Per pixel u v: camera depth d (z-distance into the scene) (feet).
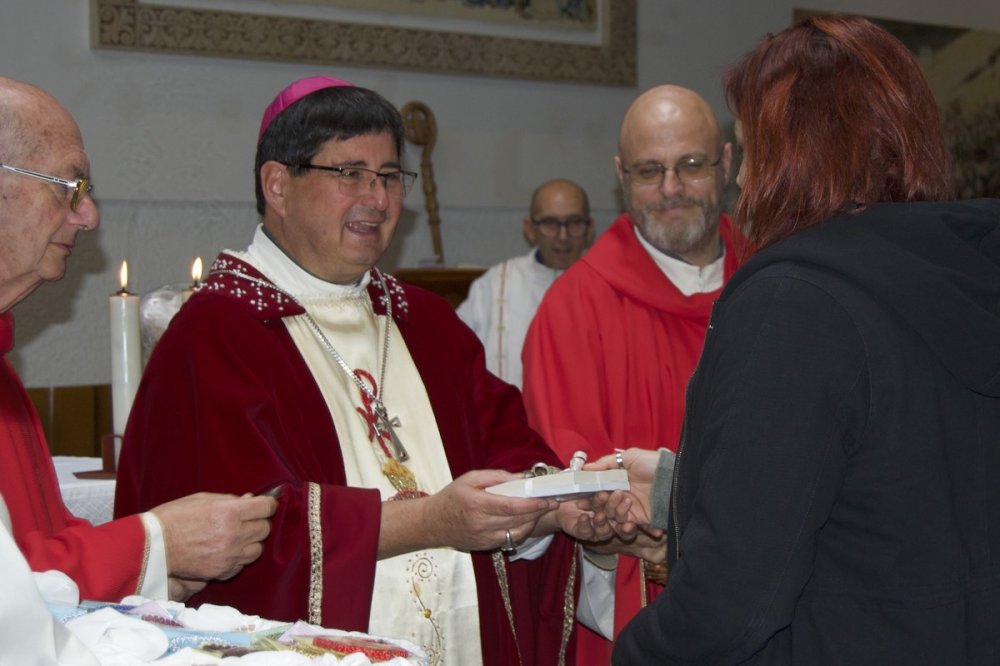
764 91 4.81
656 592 8.46
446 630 7.14
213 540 5.82
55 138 5.79
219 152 17.39
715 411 4.42
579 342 9.50
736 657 4.33
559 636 7.82
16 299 5.99
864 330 4.31
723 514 4.27
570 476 6.53
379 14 18.65
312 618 6.32
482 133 19.79
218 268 7.39
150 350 9.29
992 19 24.26
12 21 15.84
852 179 4.58
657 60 21.36
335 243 7.16
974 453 4.43
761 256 4.57
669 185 9.49
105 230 16.62
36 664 3.39
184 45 16.87
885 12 23.52
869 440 4.31
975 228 4.57
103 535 5.62
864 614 4.35
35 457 6.67
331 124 7.07
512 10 19.81
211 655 3.93
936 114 4.76
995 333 4.36
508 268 16.98
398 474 7.17
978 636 4.34
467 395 7.87
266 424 6.72
